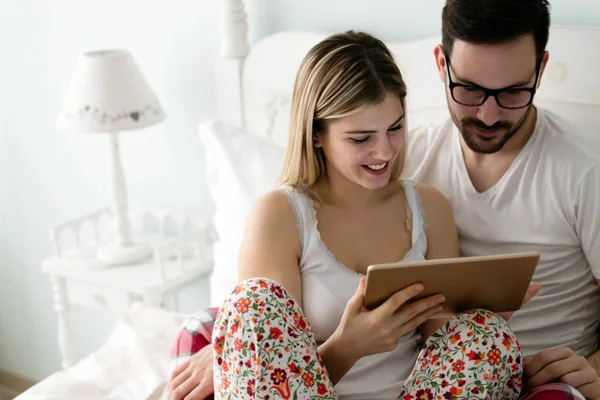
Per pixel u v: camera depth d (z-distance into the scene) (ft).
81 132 6.71
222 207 6.06
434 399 4.00
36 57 8.21
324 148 4.62
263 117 6.76
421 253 4.77
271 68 6.63
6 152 8.80
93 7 7.73
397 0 6.17
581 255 4.94
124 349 5.64
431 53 5.83
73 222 7.63
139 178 8.07
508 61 4.42
